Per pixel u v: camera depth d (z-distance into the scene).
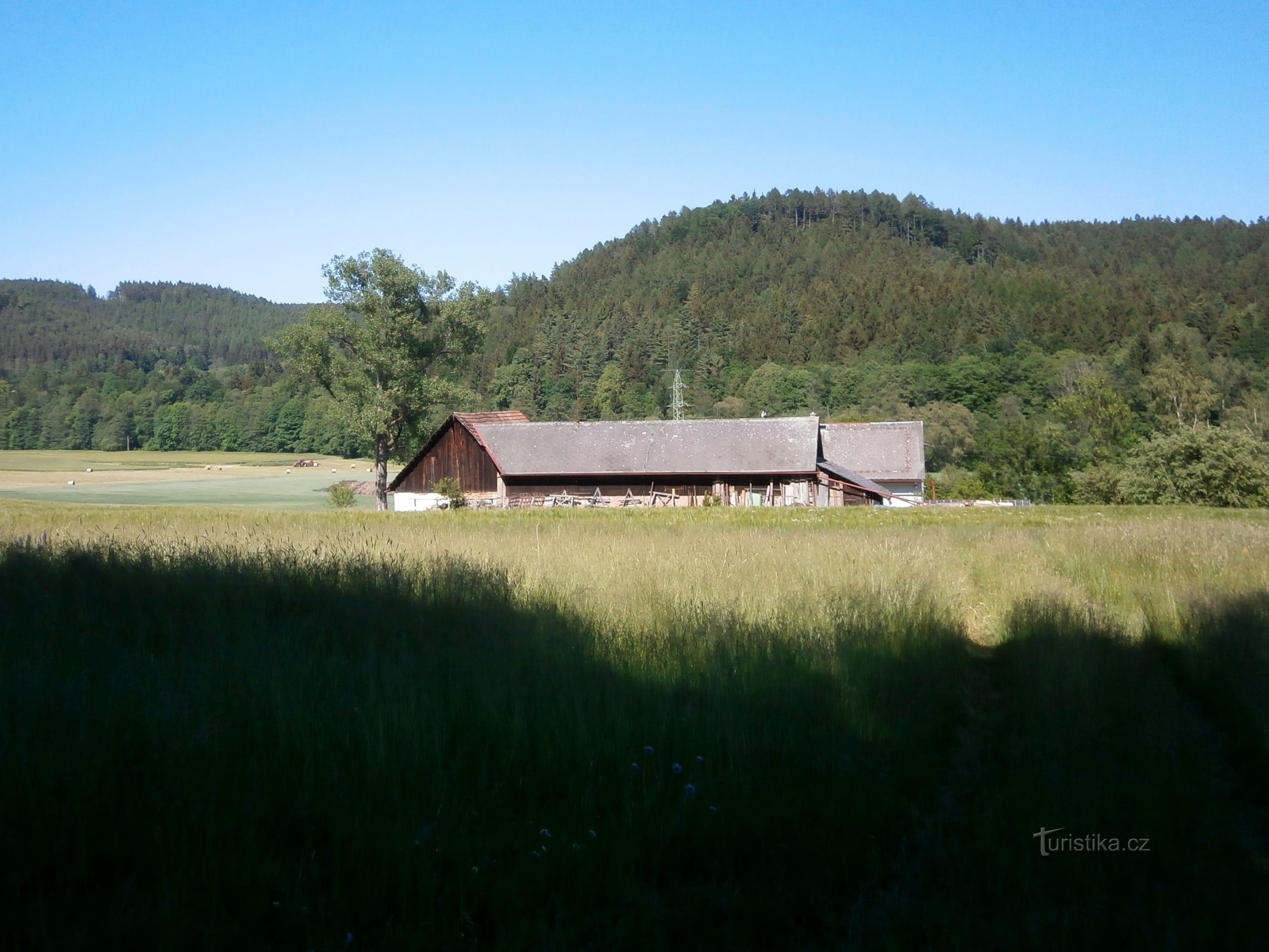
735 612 8.95
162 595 9.00
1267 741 6.51
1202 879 4.59
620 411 114.44
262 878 4.04
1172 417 81.06
